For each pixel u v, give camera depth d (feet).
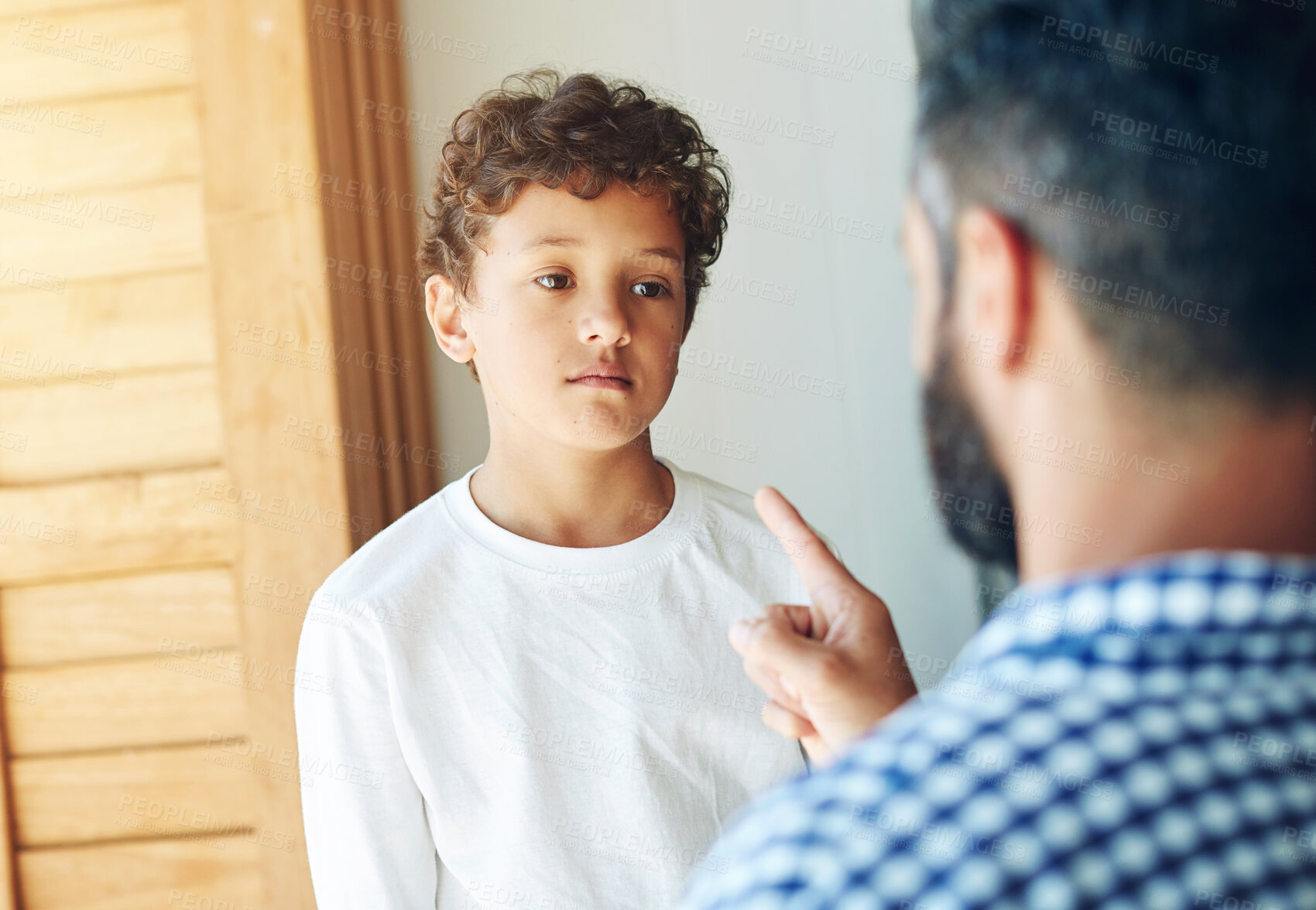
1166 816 0.85
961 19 1.06
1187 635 0.91
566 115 3.01
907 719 0.98
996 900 0.83
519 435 3.10
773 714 1.69
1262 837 0.85
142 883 4.16
